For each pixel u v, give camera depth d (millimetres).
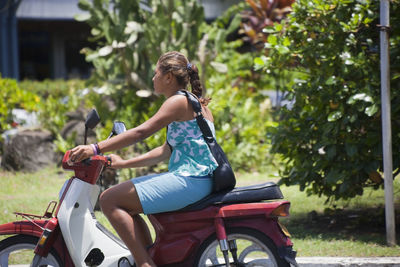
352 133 15398
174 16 27750
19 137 27766
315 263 12219
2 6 49469
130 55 25781
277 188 9703
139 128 9367
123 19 26734
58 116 28859
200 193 9555
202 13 27906
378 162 14820
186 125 9602
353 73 15289
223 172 9602
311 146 16406
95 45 66688
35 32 66125
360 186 15961
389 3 14898
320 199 20031
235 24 29344
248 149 27156
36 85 50438
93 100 28531
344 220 16906
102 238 9977
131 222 9453
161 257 9664
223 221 9484
